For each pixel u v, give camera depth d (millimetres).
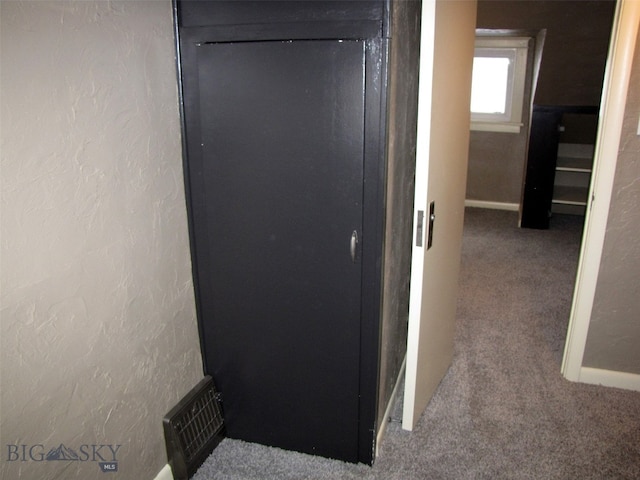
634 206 2092
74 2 1210
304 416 1880
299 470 1848
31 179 1144
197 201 1723
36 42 1123
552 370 2461
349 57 1474
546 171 4566
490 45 4836
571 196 4879
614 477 1794
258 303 1784
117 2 1343
